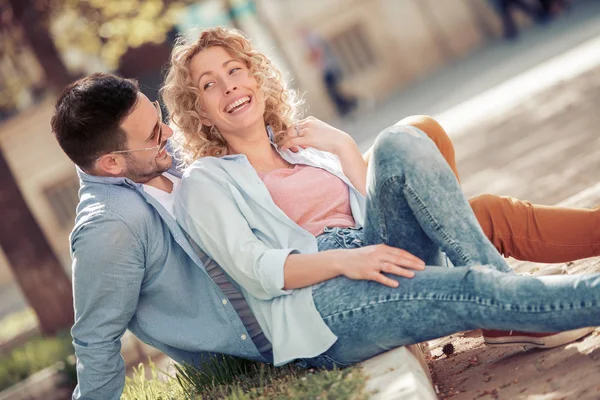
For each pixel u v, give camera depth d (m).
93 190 3.96
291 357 3.72
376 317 3.54
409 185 3.48
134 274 3.85
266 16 25.39
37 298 11.16
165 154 4.05
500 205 3.90
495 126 11.98
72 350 9.29
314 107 26.11
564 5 26.16
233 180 3.96
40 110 24.61
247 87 4.15
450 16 28.19
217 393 3.98
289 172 4.20
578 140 8.88
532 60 17.77
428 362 4.32
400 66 28.19
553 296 3.20
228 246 3.80
